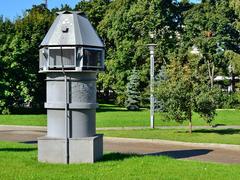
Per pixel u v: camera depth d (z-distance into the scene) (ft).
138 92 179.11
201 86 85.66
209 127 103.86
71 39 42.83
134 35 195.93
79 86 43.68
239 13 168.96
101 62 44.52
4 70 145.69
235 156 58.23
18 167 40.24
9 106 147.23
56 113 43.62
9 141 70.95
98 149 44.06
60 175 36.76
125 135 84.64
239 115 139.64
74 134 43.34
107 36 201.36
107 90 218.79
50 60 43.39
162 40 193.98
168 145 72.28
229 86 223.30
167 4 196.75
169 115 86.84
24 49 145.28
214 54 196.44
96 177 36.09
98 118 124.57
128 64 194.18
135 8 192.95
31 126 105.91
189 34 196.95
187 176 37.27
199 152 61.72
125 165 41.63
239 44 198.90
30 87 147.13
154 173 38.17
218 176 37.68
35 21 150.51
